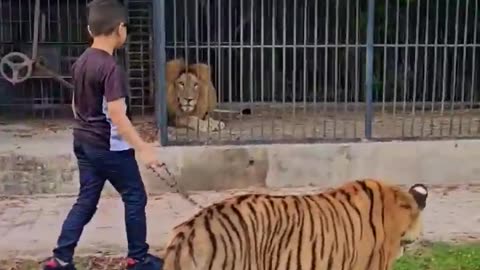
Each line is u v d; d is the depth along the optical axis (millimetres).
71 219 5707
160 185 8734
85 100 5539
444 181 9141
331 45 9492
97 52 5520
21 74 10102
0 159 8586
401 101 11516
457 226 7547
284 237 4434
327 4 9414
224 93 11117
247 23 11086
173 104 10102
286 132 9766
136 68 11211
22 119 11188
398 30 10359
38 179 8648
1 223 7633
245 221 4312
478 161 9133
